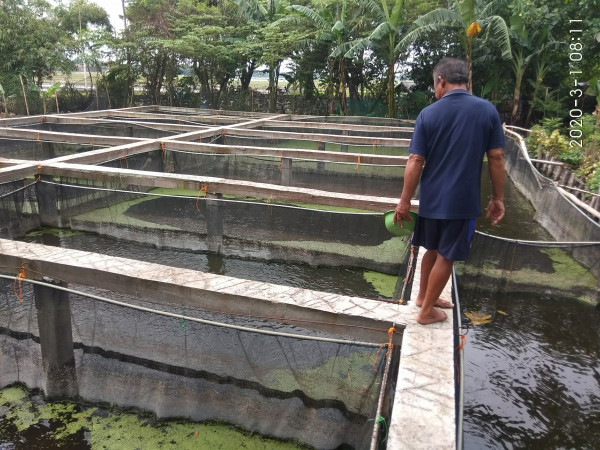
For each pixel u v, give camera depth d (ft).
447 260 7.54
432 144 7.43
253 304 8.80
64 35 63.93
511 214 27.09
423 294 8.52
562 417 10.86
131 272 9.56
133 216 19.98
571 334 14.17
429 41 58.75
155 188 24.12
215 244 19.19
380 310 8.46
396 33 51.85
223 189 18.40
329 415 8.79
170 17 64.28
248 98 67.82
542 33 48.60
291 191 17.76
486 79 58.95
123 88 69.31
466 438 10.14
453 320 8.32
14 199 19.47
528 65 54.60
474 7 47.44
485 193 32.07
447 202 7.28
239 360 9.18
